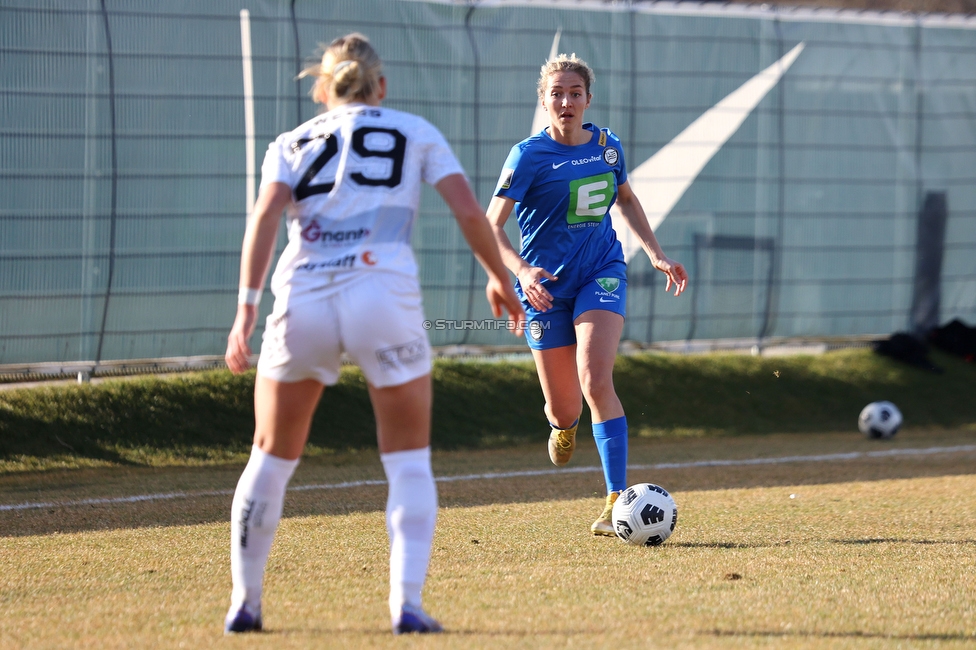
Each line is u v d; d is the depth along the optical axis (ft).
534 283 55.42
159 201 106.63
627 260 128.26
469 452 111.96
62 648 33.40
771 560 51.52
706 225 131.44
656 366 135.85
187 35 106.83
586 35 124.26
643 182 128.06
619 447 60.49
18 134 100.42
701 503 74.64
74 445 98.12
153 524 66.03
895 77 140.05
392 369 33.30
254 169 110.22
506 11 120.67
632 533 56.39
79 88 102.58
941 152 142.92
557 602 41.19
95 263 104.32
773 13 133.49
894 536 59.62
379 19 114.93
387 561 51.85
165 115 106.32
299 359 33.37
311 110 112.16
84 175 103.30
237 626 35.29
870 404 135.44
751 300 134.21
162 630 36.22
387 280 32.94
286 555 53.57
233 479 90.17
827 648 33.32
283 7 110.52
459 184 34.06
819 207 136.98
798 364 143.64
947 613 39.24
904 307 143.33
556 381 64.28
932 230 143.23
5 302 100.89
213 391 109.60
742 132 132.46
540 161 61.26
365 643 32.89
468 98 119.14
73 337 104.22
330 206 33.30
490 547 55.88
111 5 103.50
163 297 107.55
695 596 42.45
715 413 130.00
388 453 34.99
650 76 127.54
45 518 69.00
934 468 98.43
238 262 110.52
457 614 38.75
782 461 103.76
